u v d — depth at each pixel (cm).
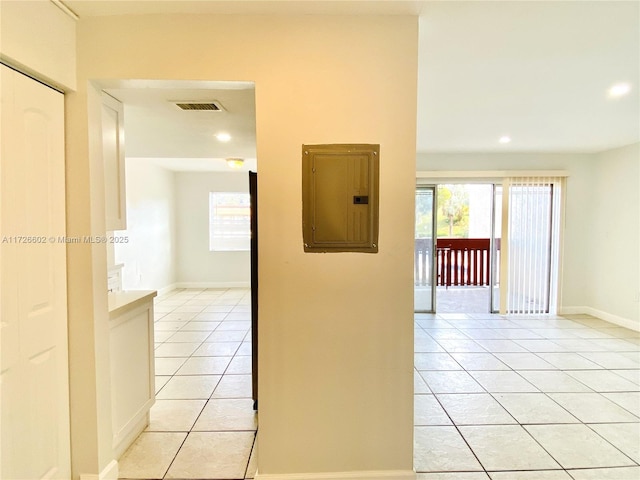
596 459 187
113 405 183
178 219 671
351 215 162
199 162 555
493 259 504
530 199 478
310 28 158
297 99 159
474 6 150
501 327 429
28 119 139
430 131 352
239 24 158
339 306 165
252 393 241
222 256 682
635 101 263
